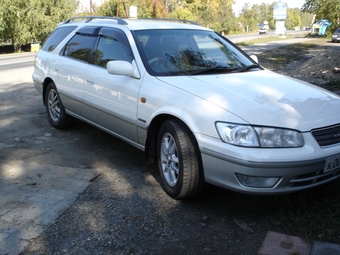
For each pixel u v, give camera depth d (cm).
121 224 323
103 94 452
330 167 315
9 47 3716
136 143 418
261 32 8056
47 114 642
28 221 325
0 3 3133
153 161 408
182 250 287
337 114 335
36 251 286
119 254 283
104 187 393
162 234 308
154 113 370
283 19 5347
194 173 336
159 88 375
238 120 307
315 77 1133
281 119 308
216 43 482
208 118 320
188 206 353
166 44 440
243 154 296
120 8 4534
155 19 536
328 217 316
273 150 296
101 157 480
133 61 417
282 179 298
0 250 286
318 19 3059
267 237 299
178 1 6425
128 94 409
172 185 362
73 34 562
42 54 628
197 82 370
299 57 1908
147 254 282
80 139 552
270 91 358
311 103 340
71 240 300
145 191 384
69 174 423
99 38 494
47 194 375
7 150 501
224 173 311
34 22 3406
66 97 543
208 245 292
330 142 318
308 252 277
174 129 345
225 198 368
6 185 395
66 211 344
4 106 757
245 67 443
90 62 493
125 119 418
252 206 351
